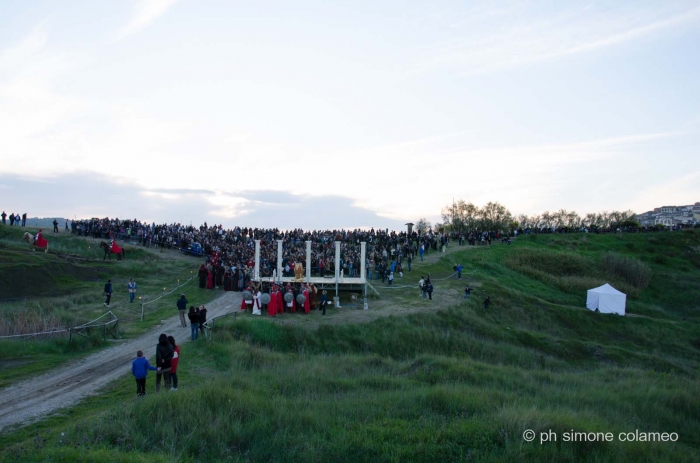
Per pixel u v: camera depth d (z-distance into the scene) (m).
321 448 13.16
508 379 22.95
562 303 53.44
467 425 14.50
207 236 55.66
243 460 12.76
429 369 23.83
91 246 51.56
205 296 39.06
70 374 20.12
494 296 46.59
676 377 28.25
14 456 11.35
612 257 69.38
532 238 83.62
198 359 23.33
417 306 39.69
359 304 39.84
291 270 43.00
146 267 46.56
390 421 15.13
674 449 15.05
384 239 60.03
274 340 29.55
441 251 65.88
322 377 20.89
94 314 31.70
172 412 14.56
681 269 75.31
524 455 12.80
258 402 16.03
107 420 13.95
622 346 42.31
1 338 23.55
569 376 26.61
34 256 42.53
